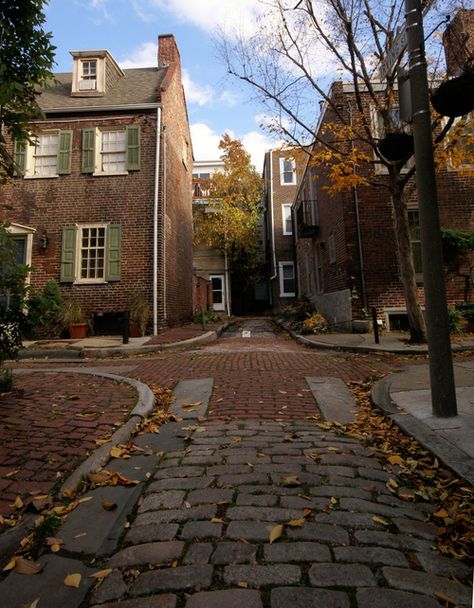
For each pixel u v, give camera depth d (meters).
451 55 8.85
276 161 27.53
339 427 4.05
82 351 9.48
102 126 13.13
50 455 3.25
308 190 18.38
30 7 3.91
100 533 2.24
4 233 4.49
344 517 2.33
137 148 12.86
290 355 8.71
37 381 5.95
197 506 2.49
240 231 25.92
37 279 12.51
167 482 2.85
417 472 2.94
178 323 15.15
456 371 6.09
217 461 3.20
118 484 2.85
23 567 1.94
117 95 13.95
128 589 1.77
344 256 12.27
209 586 1.77
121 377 6.16
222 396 5.31
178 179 15.66
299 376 6.40
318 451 3.38
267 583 1.78
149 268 12.43
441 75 8.94
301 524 2.24
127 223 12.63
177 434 3.93
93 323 12.39
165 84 13.68
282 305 26.30
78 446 3.45
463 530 2.19
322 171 15.11
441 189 12.02
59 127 13.19
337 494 2.62
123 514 2.44
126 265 12.48
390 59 4.96
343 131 10.23
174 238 14.63
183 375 6.73
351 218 12.09
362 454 3.33
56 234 12.69
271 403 4.95
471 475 2.72
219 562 1.93
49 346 9.94
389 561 1.93
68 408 4.54
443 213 11.95
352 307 11.84
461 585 1.76
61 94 14.24
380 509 2.43
